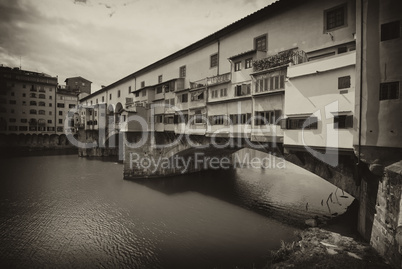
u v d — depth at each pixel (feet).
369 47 37.60
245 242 52.19
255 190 93.25
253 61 61.67
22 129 221.25
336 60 42.57
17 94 219.20
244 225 60.85
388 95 35.99
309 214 65.92
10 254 49.37
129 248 51.57
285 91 51.03
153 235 56.95
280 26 60.44
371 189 40.70
